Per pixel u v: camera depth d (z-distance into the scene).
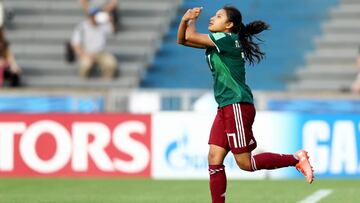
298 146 38.38
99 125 38.62
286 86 58.03
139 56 60.56
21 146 38.97
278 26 61.59
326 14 62.34
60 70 59.81
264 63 59.22
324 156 38.53
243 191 33.16
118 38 61.09
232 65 21.84
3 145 39.06
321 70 58.72
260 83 58.25
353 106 40.06
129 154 38.66
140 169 38.69
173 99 41.31
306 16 62.28
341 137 38.53
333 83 57.81
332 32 61.38
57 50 61.81
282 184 36.28
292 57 59.69
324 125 38.44
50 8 64.25
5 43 52.66
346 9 62.34
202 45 21.75
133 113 38.56
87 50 57.59
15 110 42.16
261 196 31.22
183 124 38.53
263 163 22.66
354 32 61.25
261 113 38.41
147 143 38.66
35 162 38.94
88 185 35.59
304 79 58.50
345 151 38.53
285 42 60.62
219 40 21.59
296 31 61.44
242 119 21.83
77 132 38.72
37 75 59.84
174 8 63.62
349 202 29.17
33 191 33.09
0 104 42.19
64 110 41.91
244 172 38.81
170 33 61.97
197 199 30.12
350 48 60.28
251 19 61.91
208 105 41.22
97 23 58.25
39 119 38.88
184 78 58.78
